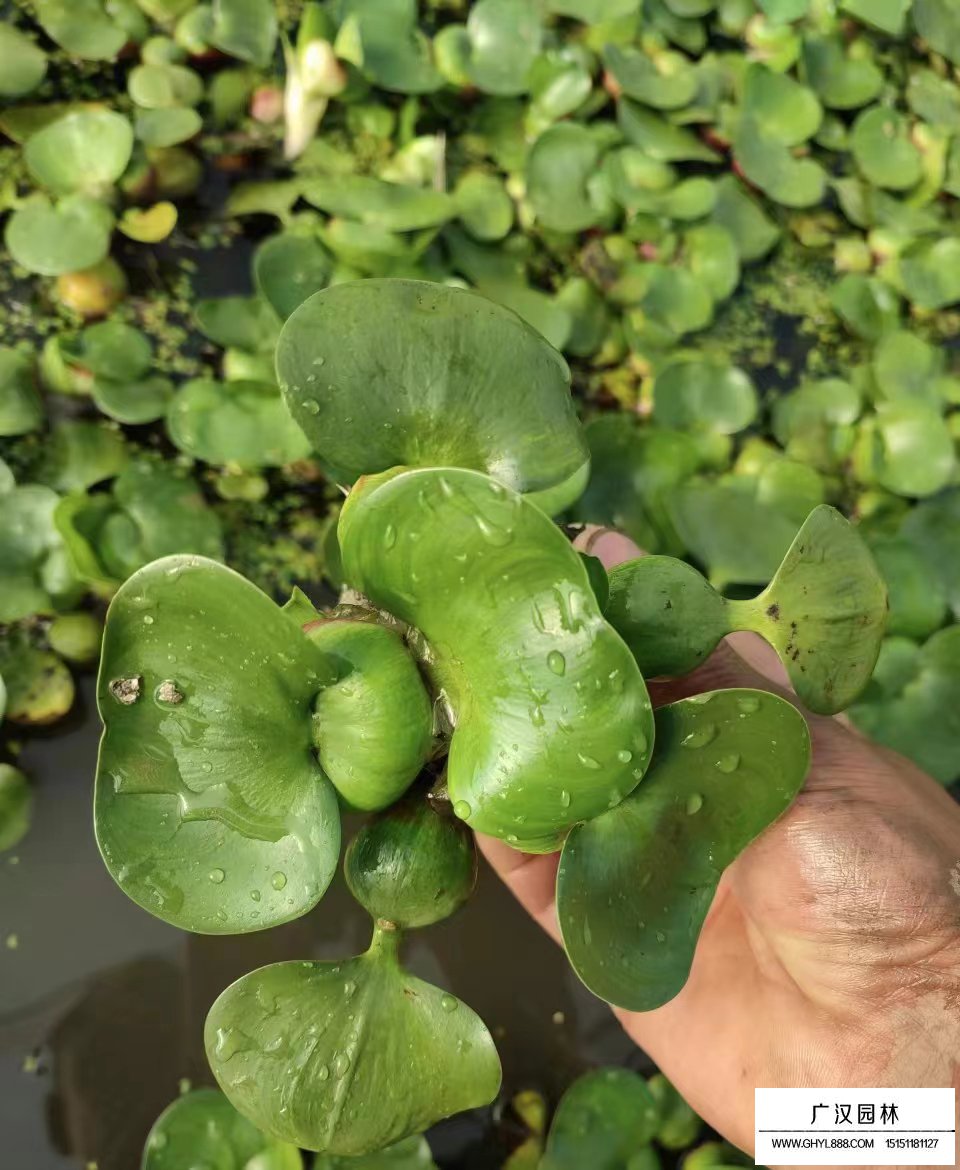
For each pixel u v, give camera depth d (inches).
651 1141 12.7
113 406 13.0
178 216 14.4
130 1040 12.5
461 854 8.2
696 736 7.9
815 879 9.8
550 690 6.9
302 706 7.7
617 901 7.8
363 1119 8.0
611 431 14.3
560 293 14.9
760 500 14.4
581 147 15.0
